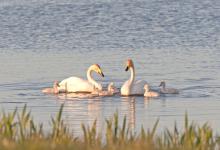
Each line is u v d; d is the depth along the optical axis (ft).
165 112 76.79
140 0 191.01
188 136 51.55
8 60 113.09
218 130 67.72
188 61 110.73
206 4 183.01
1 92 88.48
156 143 49.88
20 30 149.28
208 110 77.51
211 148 51.13
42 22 158.81
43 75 100.12
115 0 190.29
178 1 187.73
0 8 176.55
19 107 79.51
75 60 112.78
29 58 114.93
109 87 88.53
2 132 53.36
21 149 41.86
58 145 43.70
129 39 136.67
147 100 84.02
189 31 146.72
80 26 154.20
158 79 96.89
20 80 96.32
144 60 112.06
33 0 190.90
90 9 175.42
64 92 89.97
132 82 88.28
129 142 50.11
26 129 58.75
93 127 54.24
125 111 77.66
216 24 155.33
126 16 166.40
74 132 65.51
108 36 140.97
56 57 115.85
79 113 76.38
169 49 124.16
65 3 185.06
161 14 168.86
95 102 83.15
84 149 43.24
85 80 90.74
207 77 97.35
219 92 87.66
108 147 46.03
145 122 71.67
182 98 84.53
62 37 140.26
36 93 88.17
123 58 114.21
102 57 115.55
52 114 75.61
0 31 148.15
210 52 120.06
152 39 136.67
